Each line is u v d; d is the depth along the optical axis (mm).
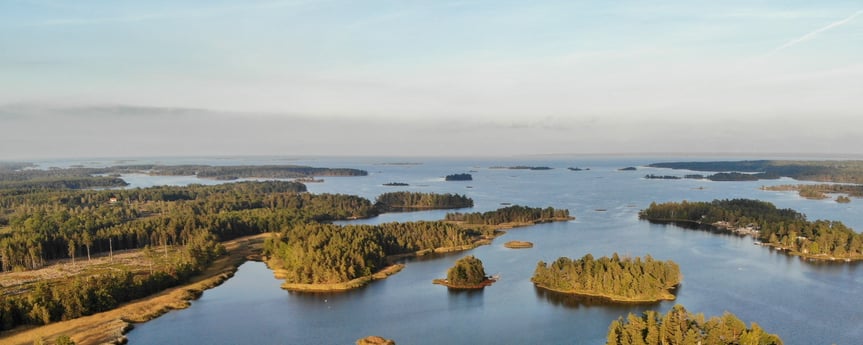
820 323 173875
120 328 173250
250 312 192375
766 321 175750
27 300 179875
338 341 166125
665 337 142375
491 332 170875
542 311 188875
